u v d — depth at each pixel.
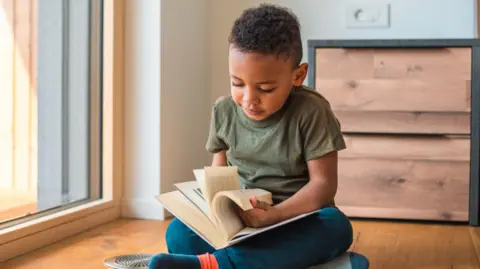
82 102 1.87
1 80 1.56
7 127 1.58
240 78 1.05
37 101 1.70
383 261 1.36
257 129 1.20
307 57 2.06
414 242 1.57
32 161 1.67
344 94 1.89
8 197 1.57
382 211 1.89
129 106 1.93
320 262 1.08
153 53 1.90
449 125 1.85
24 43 1.65
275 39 1.04
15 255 1.40
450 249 1.49
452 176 1.86
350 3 2.21
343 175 1.91
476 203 1.83
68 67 1.82
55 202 1.76
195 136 2.22
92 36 1.89
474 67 1.82
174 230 1.18
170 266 0.97
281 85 1.07
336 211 1.12
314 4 2.23
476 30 2.02
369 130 1.88
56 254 1.43
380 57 1.87
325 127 1.16
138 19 1.91
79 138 1.86
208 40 2.32
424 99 1.85
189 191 1.16
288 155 1.17
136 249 1.47
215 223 1.02
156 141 1.91
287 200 1.09
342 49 1.88
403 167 1.88
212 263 1.00
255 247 1.01
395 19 2.18
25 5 1.65
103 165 1.90
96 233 1.68
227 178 1.05
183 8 2.06
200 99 2.26
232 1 2.32
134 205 1.93
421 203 1.87
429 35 2.16
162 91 1.92
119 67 1.91
